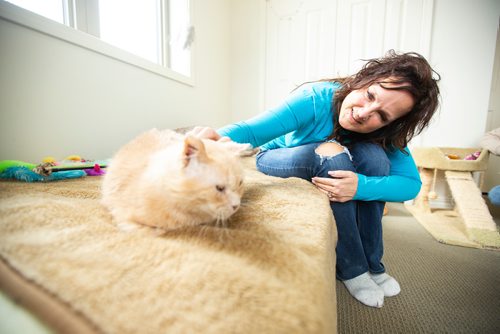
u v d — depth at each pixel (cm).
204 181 53
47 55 104
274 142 125
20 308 32
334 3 247
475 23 213
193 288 34
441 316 84
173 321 29
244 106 300
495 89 276
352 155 100
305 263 43
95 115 128
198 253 42
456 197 177
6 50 91
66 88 113
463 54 219
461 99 223
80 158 112
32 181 84
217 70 265
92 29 133
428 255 128
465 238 148
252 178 105
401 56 88
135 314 29
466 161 190
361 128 91
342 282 98
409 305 89
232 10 287
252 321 30
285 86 280
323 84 108
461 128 227
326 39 255
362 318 82
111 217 59
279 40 275
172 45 206
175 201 53
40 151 105
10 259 37
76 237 45
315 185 92
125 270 37
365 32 241
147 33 184
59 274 34
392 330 77
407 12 226
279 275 39
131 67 149
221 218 56
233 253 43
